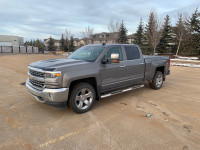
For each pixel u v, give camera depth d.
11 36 60.75
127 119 3.53
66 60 4.13
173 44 32.81
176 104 4.49
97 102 4.66
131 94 5.46
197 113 3.87
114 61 3.96
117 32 32.28
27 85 4.04
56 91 3.29
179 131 3.03
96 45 4.78
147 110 4.05
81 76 3.60
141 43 33.78
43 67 3.50
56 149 2.49
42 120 3.46
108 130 3.06
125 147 2.55
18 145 2.58
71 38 56.91
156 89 6.06
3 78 7.78
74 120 3.47
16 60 16.86
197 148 2.54
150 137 2.83
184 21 28.42
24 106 4.23
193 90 5.98
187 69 11.94
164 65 6.16
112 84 4.43
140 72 5.27
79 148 2.52
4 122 3.35
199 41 28.34
